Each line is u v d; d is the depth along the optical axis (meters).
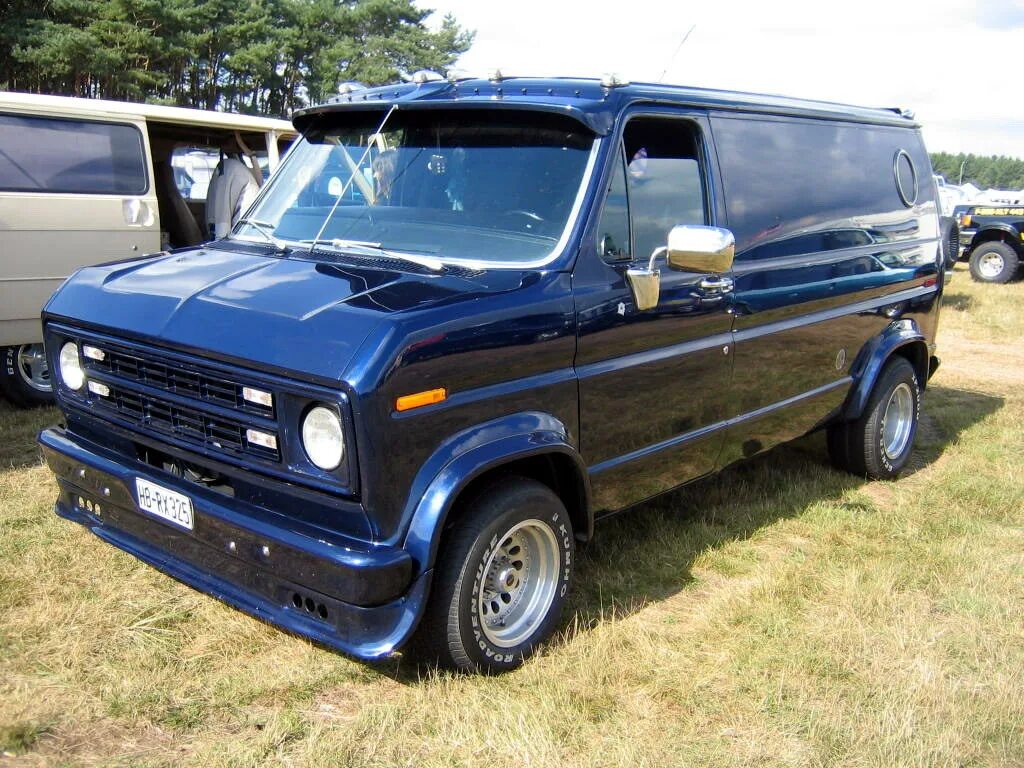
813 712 3.42
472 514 3.37
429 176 4.07
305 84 38.22
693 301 4.29
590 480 3.90
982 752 3.27
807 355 5.25
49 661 3.50
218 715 3.27
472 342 3.25
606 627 3.98
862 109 6.00
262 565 3.19
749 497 5.69
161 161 8.67
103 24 29.66
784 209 4.95
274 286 3.45
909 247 6.21
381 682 3.52
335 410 2.94
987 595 4.42
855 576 4.52
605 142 3.86
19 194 6.74
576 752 3.17
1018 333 12.41
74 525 4.72
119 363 3.58
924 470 6.54
